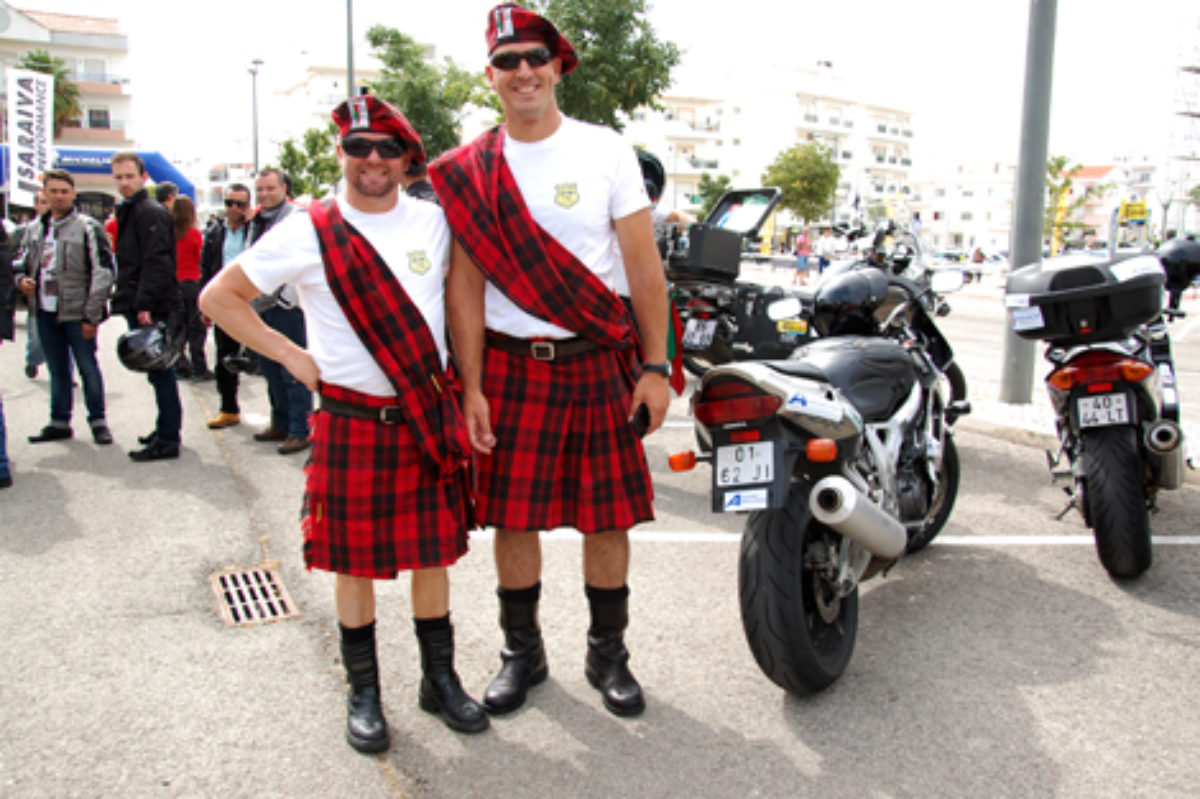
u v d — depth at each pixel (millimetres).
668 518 4602
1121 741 2594
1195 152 46000
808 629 2715
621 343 2678
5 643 3158
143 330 5348
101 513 4562
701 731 2648
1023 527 4398
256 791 2359
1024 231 6891
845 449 2744
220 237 7027
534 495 2656
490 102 24828
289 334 5688
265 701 2807
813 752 2543
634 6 17922
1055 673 2984
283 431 6094
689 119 66938
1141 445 3740
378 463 2496
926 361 3863
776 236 55938
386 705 2797
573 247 2600
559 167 2580
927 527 4035
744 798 2336
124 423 6574
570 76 17875
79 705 2764
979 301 20094
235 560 3967
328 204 2475
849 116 74812
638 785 2391
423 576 2652
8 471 4984
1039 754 2527
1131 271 3469
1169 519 4438
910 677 2965
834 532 2865
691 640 3232
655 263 2723
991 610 3469
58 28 51875
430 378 2502
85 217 5789
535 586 2830
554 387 2643
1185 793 2359
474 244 2564
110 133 49062
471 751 2553
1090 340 3611
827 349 3402
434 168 2627
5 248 5188
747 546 2701
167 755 2514
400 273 2463
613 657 2814
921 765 2480
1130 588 3658
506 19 2504
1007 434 6137
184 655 3092
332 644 3199
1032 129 6777
